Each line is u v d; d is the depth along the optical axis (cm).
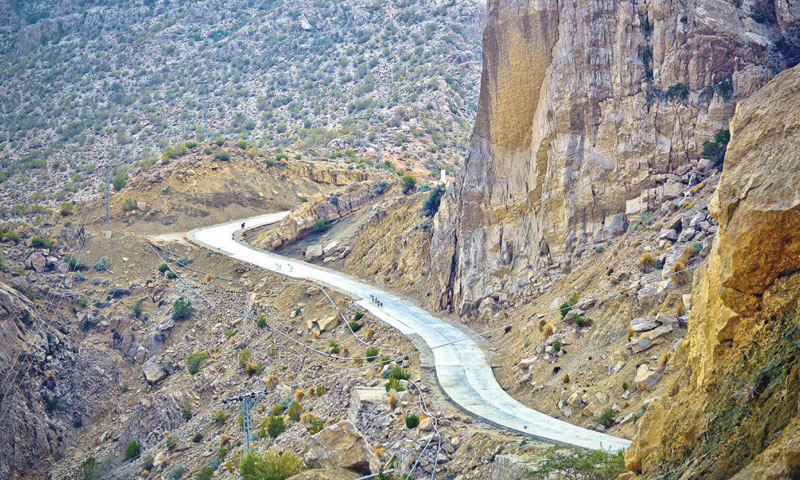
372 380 5797
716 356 2184
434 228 8425
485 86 6962
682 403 2308
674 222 5275
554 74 6481
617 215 6059
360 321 7556
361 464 3997
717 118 5781
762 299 2114
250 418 6594
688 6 6031
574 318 5116
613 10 6322
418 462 4122
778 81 2306
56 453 8694
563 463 3294
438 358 5928
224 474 5922
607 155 6172
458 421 4466
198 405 8069
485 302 6644
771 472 1638
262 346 8244
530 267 6488
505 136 6838
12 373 9006
